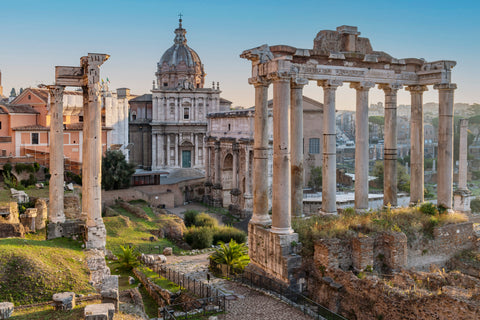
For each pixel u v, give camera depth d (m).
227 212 84.25
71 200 49.81
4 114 70.19
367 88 35.50
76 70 35.84
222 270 34.91
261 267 31.30
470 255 33.44
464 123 56.69
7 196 47.97
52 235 35.19
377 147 171.88
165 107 110.75
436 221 33.44
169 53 117.62
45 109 72.38
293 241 29.52
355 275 27.52
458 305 20.94
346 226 31.00
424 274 26.80
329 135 34.31
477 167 144.75
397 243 29.50
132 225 55.12
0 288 24.70
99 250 33.25
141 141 114.06
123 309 24.12
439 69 36.97
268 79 30.70
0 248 28.14
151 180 87.25
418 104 38.75
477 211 76.25
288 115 29.69
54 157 35.66
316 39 34.31
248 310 25.80
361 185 35.97
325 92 34.31
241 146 80.81
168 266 38.34
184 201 93.12
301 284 29.00
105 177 73.88
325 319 24.78
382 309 24.17
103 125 87.69
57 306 22.42
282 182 29.61
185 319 24.48
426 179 123.75
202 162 113.00
